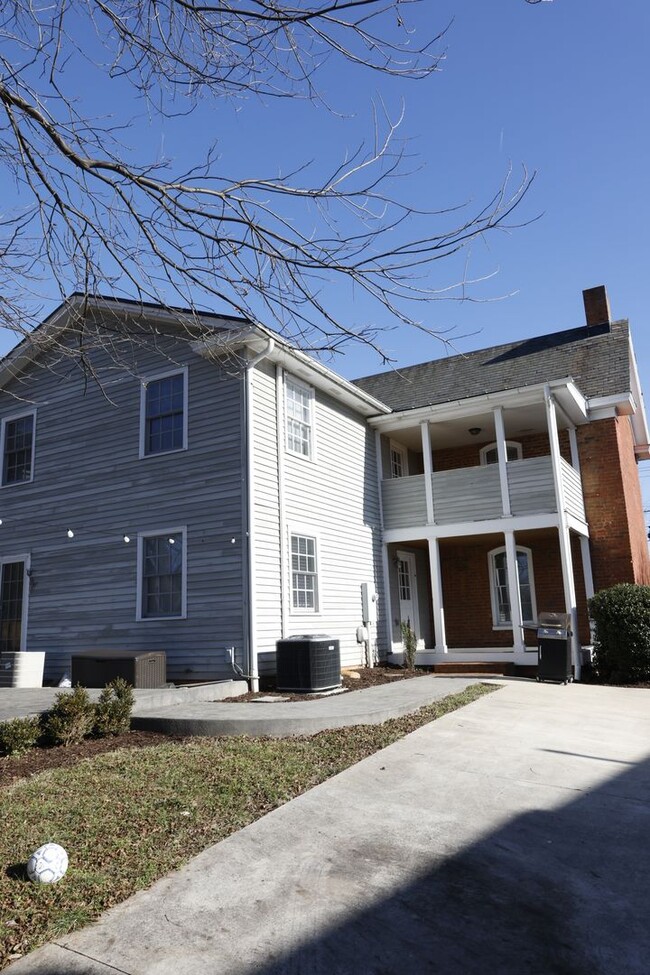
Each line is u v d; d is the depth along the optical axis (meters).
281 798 5.38
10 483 15.05
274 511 12.27
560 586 16.17
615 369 15.76
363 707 8.47
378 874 4.05
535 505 14.10
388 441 17.31
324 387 14.30
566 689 11.34
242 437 11.89
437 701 9.60
